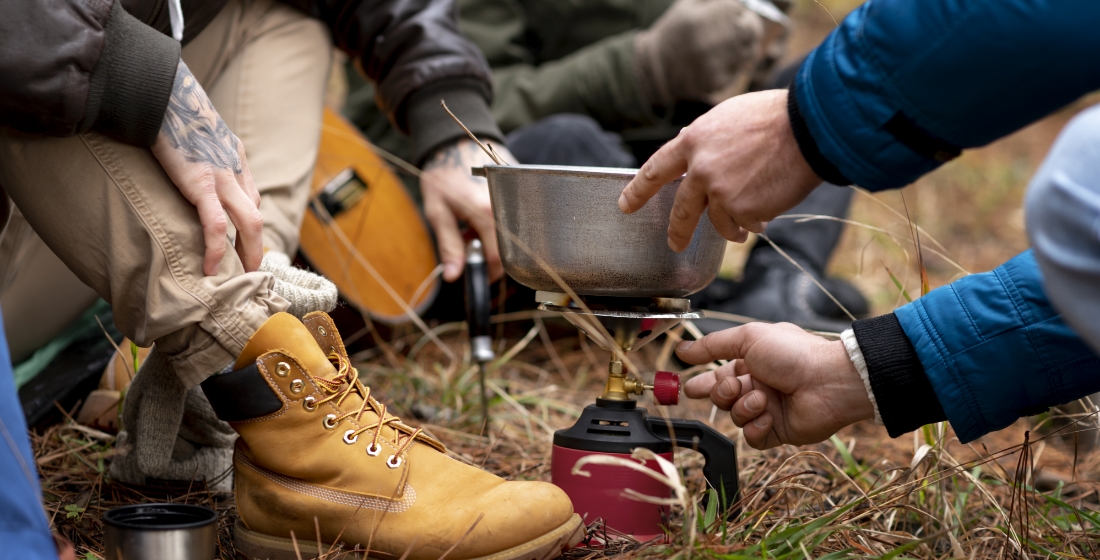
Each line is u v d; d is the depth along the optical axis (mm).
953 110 840
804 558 1045
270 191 1518
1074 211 708
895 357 1093
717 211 976
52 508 1157
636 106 2545
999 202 4648
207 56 1509
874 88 861
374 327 1994
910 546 1018
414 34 1817
